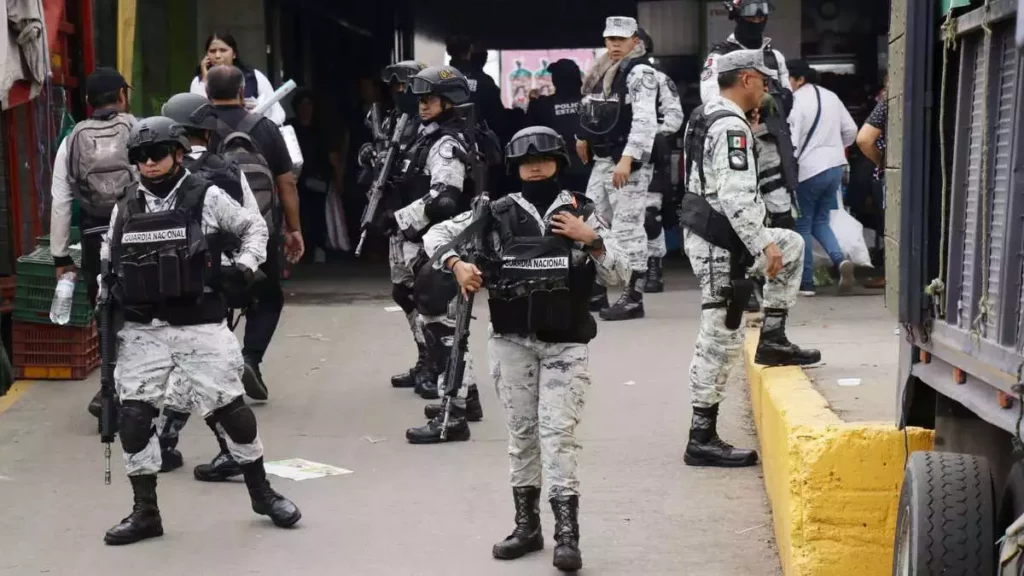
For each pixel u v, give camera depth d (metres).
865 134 8.28
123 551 5.43
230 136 7.22
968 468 3.77
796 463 4.64
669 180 11.92
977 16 3.63
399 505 6.03
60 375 8.51
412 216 6.91
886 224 4.61
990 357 3.52
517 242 4.98
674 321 10.16
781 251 6.46
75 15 9.91
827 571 4.61
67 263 7.19
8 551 5.44
